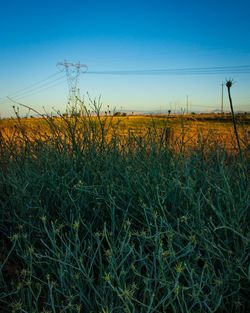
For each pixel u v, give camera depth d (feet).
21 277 7.69
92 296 6.87
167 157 10.64
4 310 6.86
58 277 7.06
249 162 10.64
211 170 9.71
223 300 6.84
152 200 8.30
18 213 9.45
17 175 10.62
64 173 9.99
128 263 7.07
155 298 6.60
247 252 7.40
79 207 8.39
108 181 9.10
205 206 8.30
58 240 8.30
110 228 8.42
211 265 6.86
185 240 7.68
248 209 8.43
